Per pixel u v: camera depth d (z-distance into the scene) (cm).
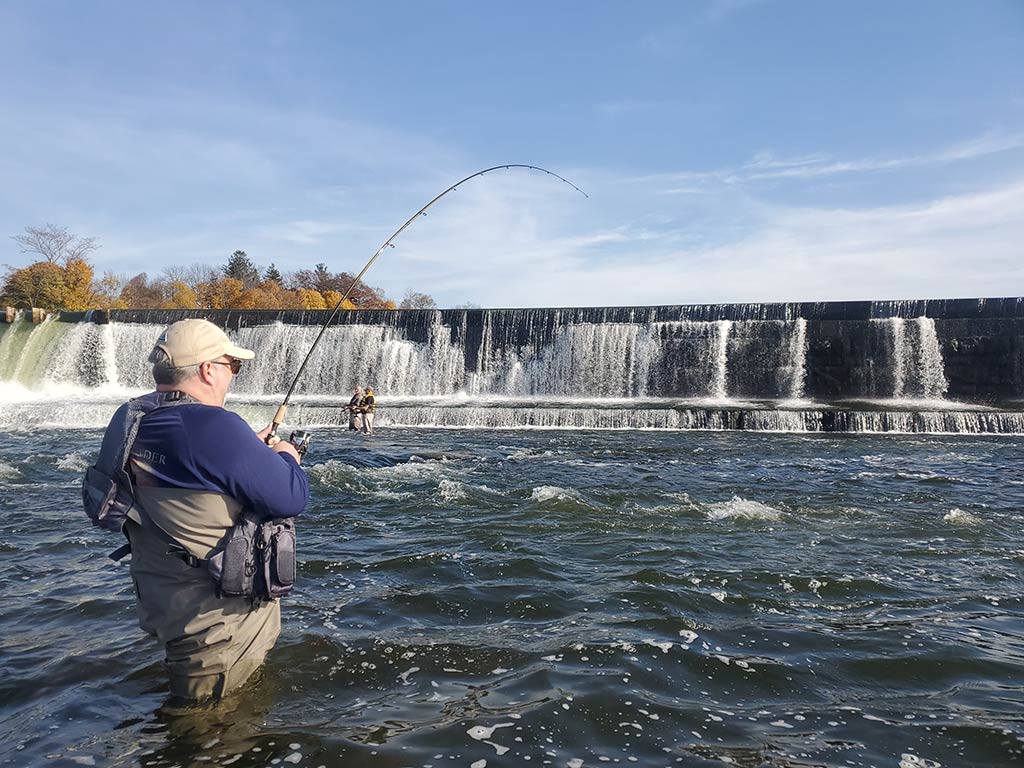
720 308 2827
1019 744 283
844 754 274
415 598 469
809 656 374
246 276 13062
